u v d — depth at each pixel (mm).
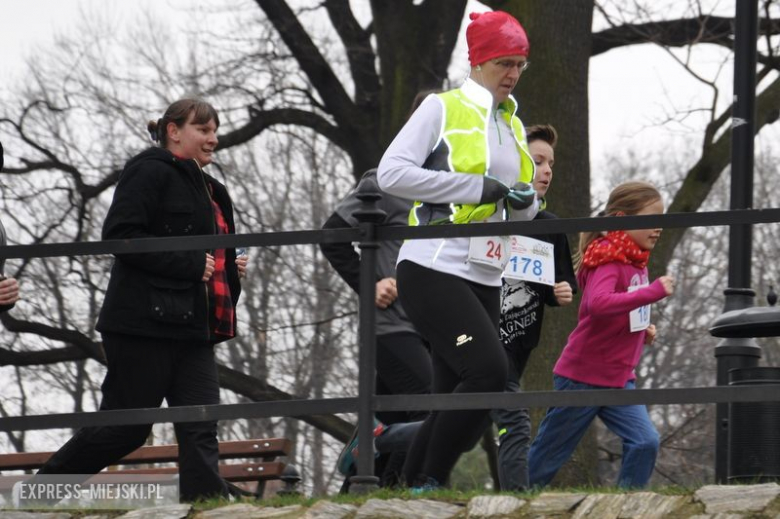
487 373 14562
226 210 17828
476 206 15039
